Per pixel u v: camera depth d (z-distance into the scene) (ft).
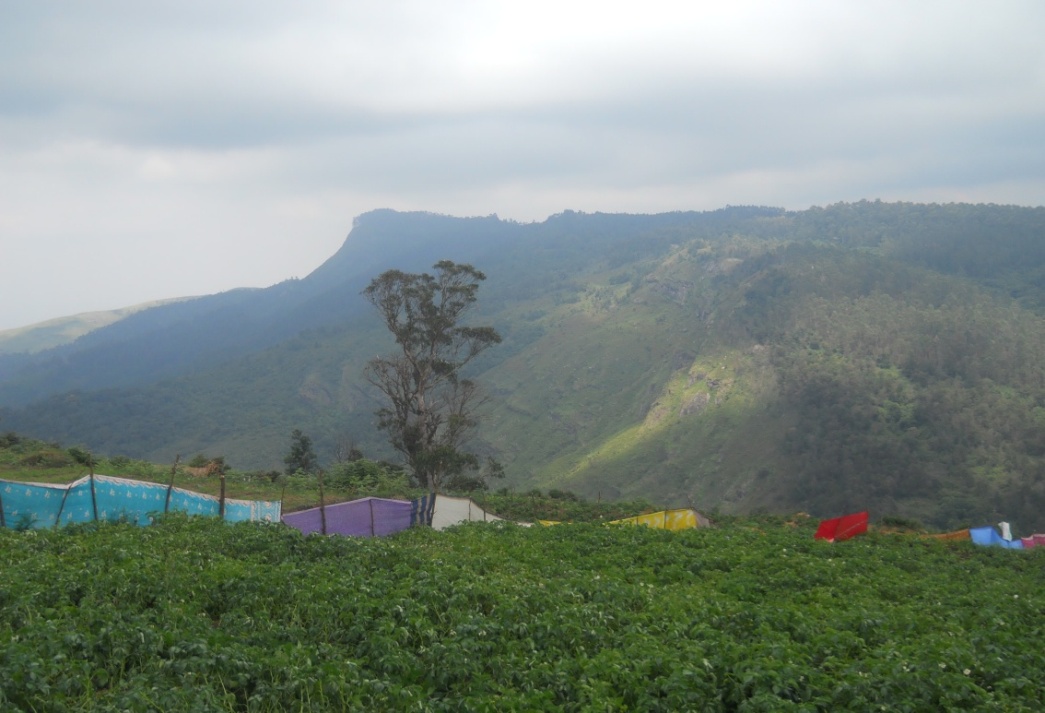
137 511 68.54
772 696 32.55
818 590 54.44
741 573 59.88
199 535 59.06
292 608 42.24
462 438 179.42
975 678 37.17
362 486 125.59
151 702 29.66
